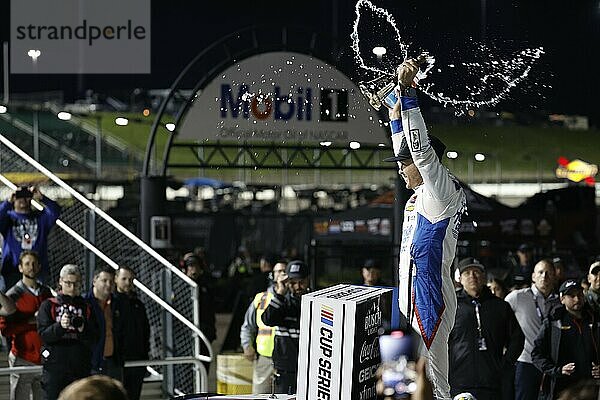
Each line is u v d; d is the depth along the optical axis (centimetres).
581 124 7919
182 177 6412
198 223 4869
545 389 1625
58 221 2034
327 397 752
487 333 1496
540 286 1680
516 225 3559
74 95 8481
